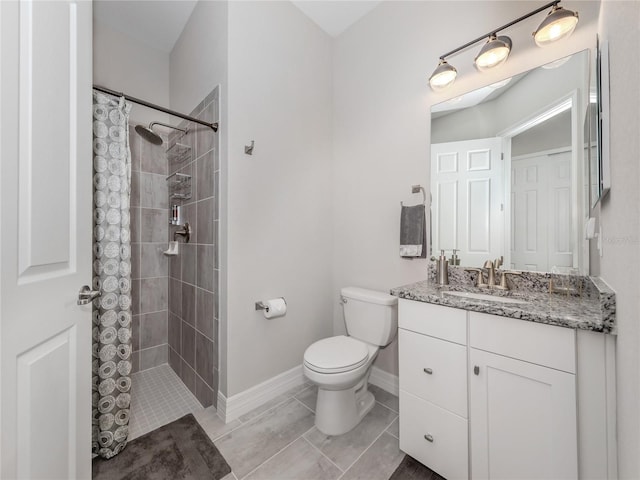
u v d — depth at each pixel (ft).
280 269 5.98
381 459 4.16
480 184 4.88
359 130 6.69
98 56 6.82
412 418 4.07
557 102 4.06
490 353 3.29
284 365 6.06
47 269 2.64
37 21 2.45
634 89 1.80
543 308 3.10
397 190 5.98
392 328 5.33
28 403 2.35
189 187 6.49
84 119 3.22
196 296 6.12
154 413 5.34
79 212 3.14
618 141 2.23
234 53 5.10
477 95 4.88
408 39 5.74
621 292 2.25
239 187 5.21
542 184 4.23
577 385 2.72
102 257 4.42
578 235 3.88
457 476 3.57
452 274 5.17
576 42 3.88
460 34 5.01
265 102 5.65
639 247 1.75
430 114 5.45
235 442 4.50
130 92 7.29
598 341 2.62
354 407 4.89
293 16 6.24
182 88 7.05
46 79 2.58
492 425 3.27
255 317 5.49
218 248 5.27
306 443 4.47
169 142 7.70
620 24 2.16
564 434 2.78
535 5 4.27
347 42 6.95
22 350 2.28
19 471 2.26
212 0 5.58
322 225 7.03
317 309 6.88
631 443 1.94
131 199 7.11
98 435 4.20
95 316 4.36
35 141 2.44
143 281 7.32
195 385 6.09
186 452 4.30
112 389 4.35
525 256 4.40
